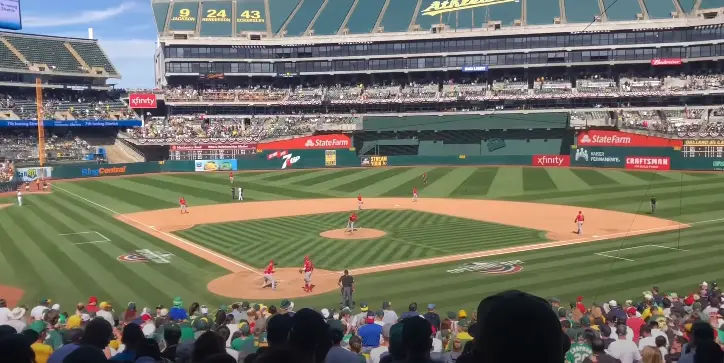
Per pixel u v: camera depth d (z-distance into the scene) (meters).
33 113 96.31
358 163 97.19
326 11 117.19
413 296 29.28
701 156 78.31
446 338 15.37
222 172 93.12
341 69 111.69
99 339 8.82
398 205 61.44
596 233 44.88
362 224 50.75
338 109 110.19
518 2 108.62
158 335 15.08
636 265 34.25
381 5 115.75
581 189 68.12
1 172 79.56
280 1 121.00
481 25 105.75
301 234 46.59
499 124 98.25
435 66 107.88
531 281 31.38
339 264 36.78
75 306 28.05
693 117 92.06
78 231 48.03
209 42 110.69
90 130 104.50
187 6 117.81
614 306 20.61
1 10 75.56
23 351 5.48
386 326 15.52
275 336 6.72
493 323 3.53
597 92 97.69
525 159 91.31
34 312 20.33
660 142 82.25
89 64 111.31
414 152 103.19
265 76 114.56
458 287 30.66
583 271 33.22
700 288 25.73
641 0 102.19
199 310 23.33
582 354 11.83
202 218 54.69
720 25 93.75
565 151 95.94
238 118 110.69
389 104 107.69
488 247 40.62
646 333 14.97
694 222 47.91
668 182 69.50
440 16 109.94
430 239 43.88
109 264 36.75
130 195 70.12
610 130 87.25
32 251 40.41
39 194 70.94
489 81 108.50
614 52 100.25
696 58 96.12
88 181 82.81
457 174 84.50
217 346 7.67
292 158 96.94
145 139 99.62
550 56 102.88
